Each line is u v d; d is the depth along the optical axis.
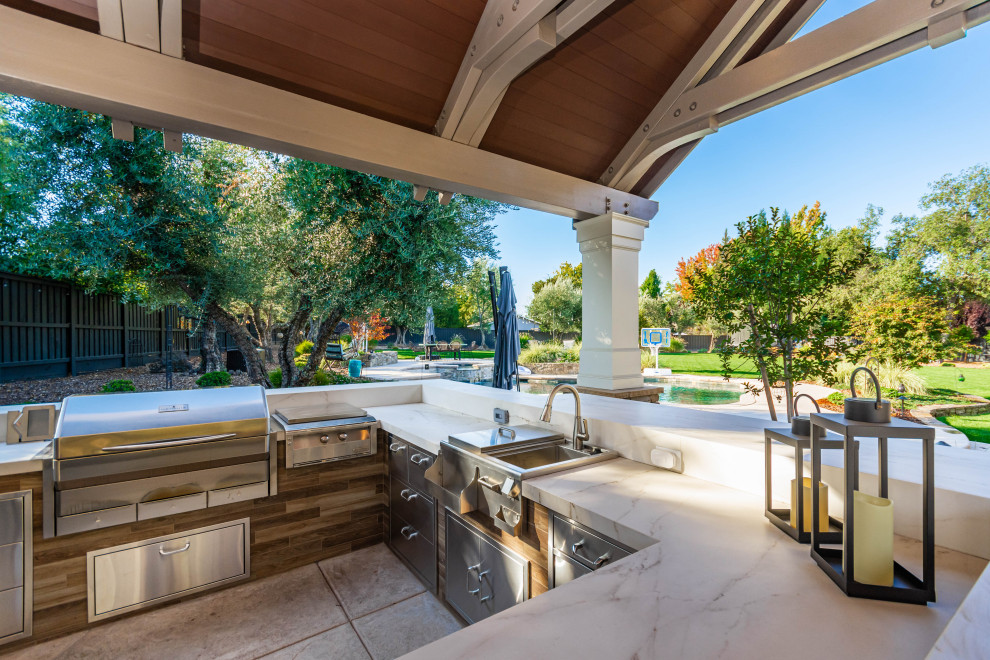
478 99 3.15
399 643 2.18
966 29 2.20
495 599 1.99
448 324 22.33
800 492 1.23
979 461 1.45
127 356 8.97
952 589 0.98
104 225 5.64
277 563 2.76
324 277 6.79
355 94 3.18
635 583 1.02
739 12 3.25
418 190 3.49
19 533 2.08
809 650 0.78
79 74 2.15
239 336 7.77
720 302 4.16
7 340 6.80
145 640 2.18
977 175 5.21
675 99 3.77
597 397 3.05
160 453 2.32
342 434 2.93
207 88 2.46
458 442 2.28
